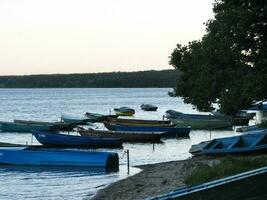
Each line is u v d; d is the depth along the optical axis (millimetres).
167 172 29766
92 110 130625
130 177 29922
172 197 12391
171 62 40969
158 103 183250
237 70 32312
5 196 28062
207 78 34031
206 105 35469
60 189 29812
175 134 61500
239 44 30000
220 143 36938
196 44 39969
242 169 22812
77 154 37406
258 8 28219
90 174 34875
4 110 129625
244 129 61500
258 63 29734
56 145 49188
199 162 30406
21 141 59469
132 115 105188
